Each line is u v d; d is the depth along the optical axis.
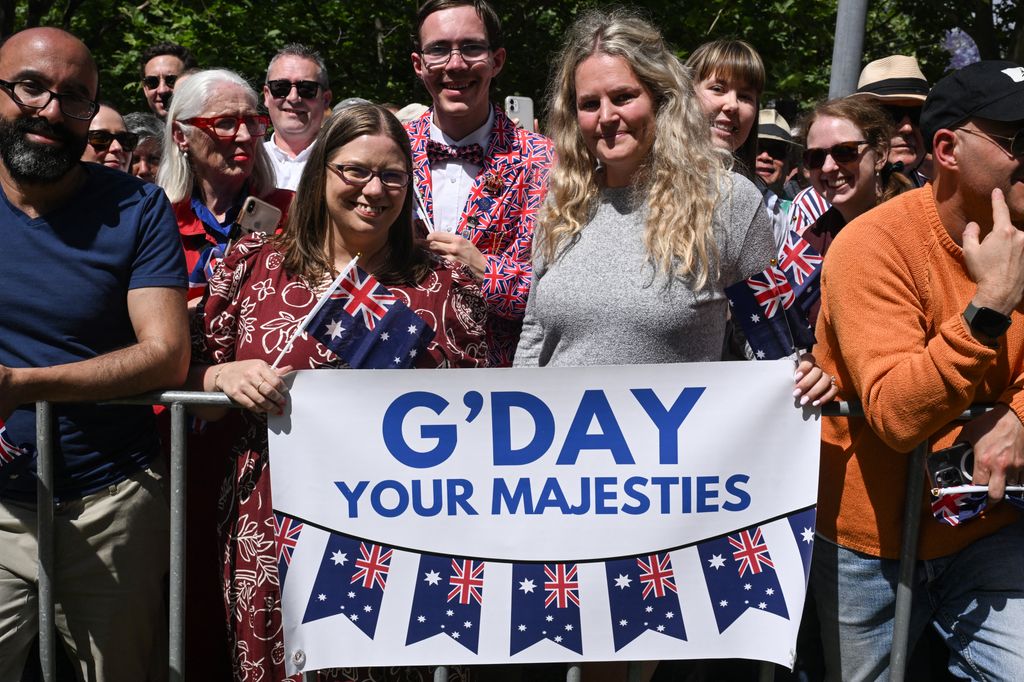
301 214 2.87
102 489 2.80
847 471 2.77
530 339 3.10
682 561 2.72
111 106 4.96
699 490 2.71
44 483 2.70
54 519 2.76
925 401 2.42
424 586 2.71
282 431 2.69
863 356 2.54
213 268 3.48
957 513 2.57
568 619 2.72
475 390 2.69
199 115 3.75
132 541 2.85
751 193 2.92
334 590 2.71
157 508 2.90
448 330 2.87
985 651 2.61
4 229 2.70
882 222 2.60
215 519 3.21
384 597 2.71
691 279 2.79
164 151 3.91
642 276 2.81
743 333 2.78
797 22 10.49
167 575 3.18
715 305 2.85
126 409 2.84
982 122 2.41
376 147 2.77
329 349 2.78
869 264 2.57
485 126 3.93
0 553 2.79
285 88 5.14
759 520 2.72
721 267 2.84
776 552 2.72
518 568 2.72
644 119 2.88
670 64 2.91
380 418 2.69
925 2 15.32
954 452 2.58
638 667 2.79
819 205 4.44
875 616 2.81
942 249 2.55
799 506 2.71
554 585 2.72
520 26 11.16
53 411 2.71
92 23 11.62
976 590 2.66
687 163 2.84
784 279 2.73
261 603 2.76
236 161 3.80
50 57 2.62
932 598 2.77
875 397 2.51
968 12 15.05
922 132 2.60
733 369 2.69
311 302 2.82
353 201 2.78
